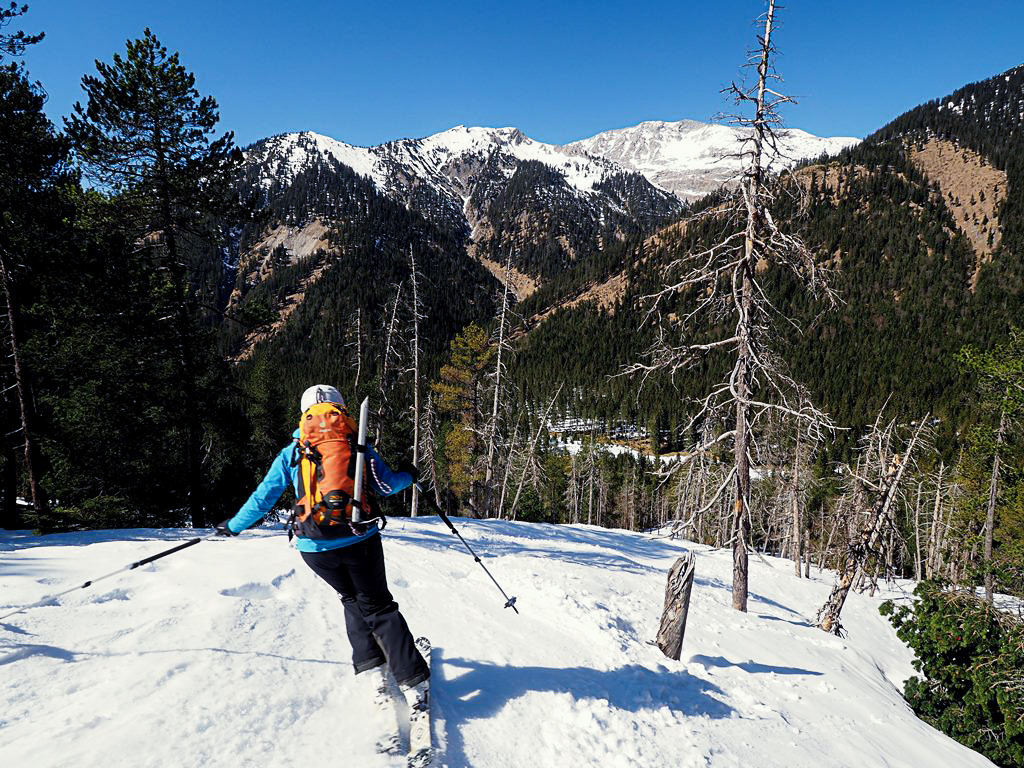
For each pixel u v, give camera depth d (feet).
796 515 87.92
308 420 9.68
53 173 47.96
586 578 33.73
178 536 34.96
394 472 10.01
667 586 20.45
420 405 87.35
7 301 44.86
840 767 14.82
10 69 43.55
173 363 52.70
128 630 11.16
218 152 50.52
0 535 39.11
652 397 347.15
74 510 52.47
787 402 38.52
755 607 47.83
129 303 48.96
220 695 9.12
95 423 51.03
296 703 9.53
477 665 13.11
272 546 22.56
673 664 18.53
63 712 7.97
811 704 20.17
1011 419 65.77
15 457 48.21
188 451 54.03
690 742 12.51
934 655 36.01
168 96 47.16
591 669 15.06
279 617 13.28
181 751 7.54
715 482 40.52
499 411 96.27
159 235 52.06
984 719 32.48
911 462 47.98
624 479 247.91
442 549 40.16
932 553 112.27
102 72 46.26
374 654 10.14
